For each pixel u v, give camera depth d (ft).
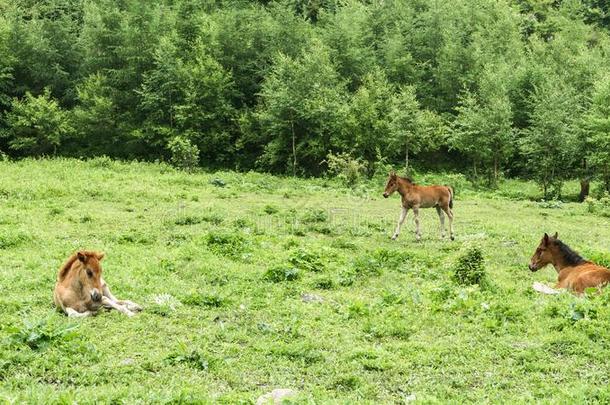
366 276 44.68
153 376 25.41
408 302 36.65
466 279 41.14
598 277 36.63
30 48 141.69
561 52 166.61
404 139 126.82
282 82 131.54
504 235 64.49
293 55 147.64
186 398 22.13
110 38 142.00
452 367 27.07
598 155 107.86
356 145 125.59
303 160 135.85
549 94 123.34
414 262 49.83
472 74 146.10
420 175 129.70
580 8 228.22
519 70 147.64
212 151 140.46
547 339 30.12
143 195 80.23
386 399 24.00
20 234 51.11
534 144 114.11
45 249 48.49
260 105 136.98
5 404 20.83
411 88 131.85
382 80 140.97
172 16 147.54
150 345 28.96
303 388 25.02
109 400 21.80
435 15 162.40
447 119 144.66
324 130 130.21
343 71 149.48
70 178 91.25
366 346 29.50
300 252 47.50
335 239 58.34
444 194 63.05
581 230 71.00
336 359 27.86
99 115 134.92
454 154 149.07
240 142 137.28
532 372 26.68
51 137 130.52
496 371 26.76
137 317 32.55
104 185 83.92
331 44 150.30
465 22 171.73
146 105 137.49
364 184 108.58
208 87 136.77
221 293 38.09
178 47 142.41
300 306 36.06
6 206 68.28
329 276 43.06
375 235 63.72
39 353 26.58
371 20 169.68
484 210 85.30
